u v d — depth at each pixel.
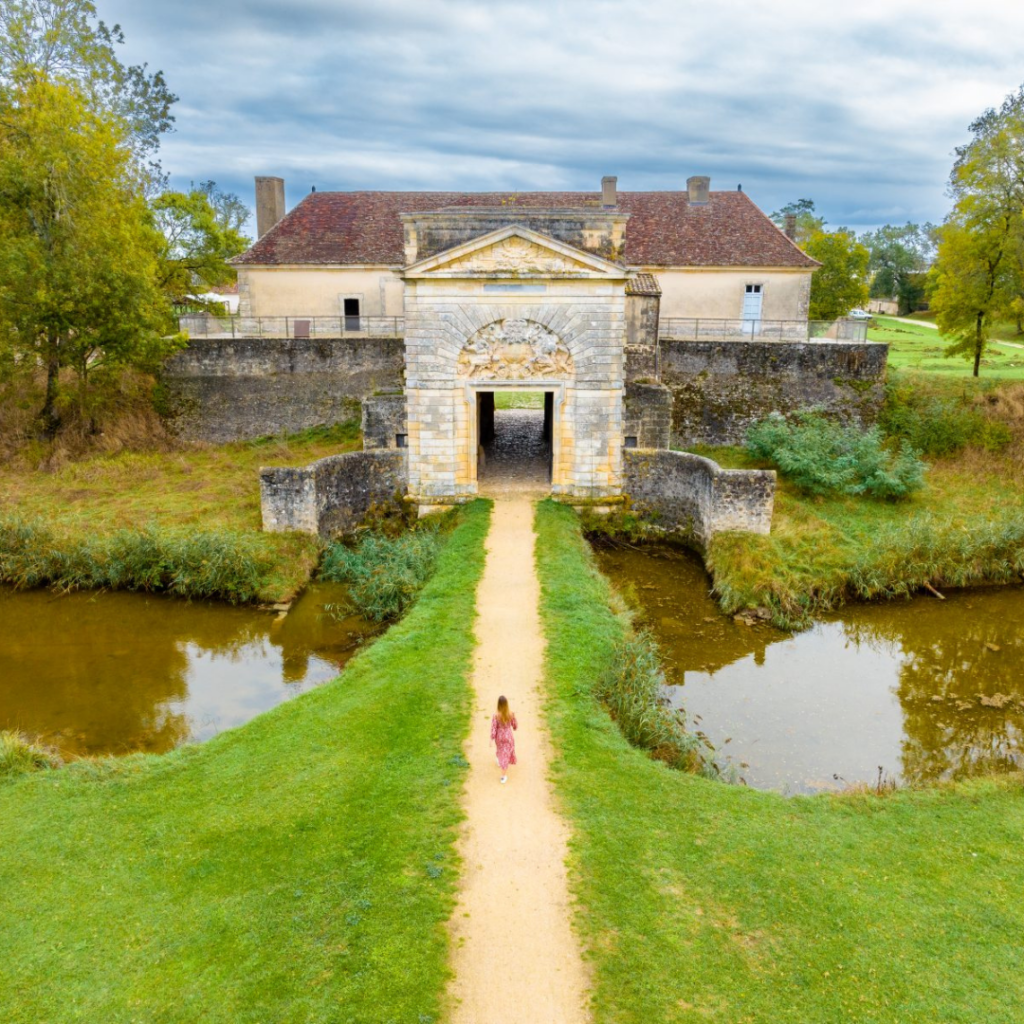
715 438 32.84
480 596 19.75
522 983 8.83
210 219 38.88
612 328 25.36
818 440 29.23
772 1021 8.50
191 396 34.19
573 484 26.59
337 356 33.81
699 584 23.61
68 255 28.39
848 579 22.72
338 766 13.06
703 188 40.25
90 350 30.70
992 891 10.76
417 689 15.41
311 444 33.06
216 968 9.20
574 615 18.69
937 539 23.62
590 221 24.72
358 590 22.00
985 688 18.12
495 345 25.58
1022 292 31.78
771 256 37.72
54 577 22.81
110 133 30.02
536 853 10.89
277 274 38.25
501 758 12.49
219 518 25.62
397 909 9.88
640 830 11.54
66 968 9.31
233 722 16.42
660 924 9.75
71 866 11.11
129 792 12.88
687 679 18.31
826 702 17.42
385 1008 8.53
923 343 51.31
